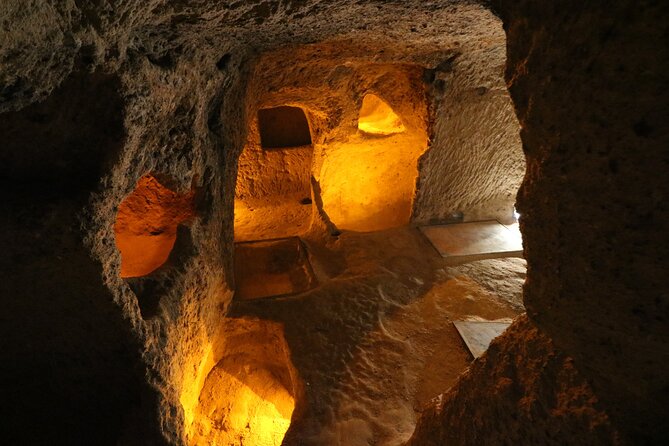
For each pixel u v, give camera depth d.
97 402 2.71
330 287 4.38
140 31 1.97
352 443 2.98
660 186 1.05
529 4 1.35
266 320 4.04
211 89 3.09
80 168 2.05
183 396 3.38
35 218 1.89
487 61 4.44
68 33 1.49
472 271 4.62
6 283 2.06
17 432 2.67
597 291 1.29
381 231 5.36
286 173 6.66
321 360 3.64
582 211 1.26
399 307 4.18
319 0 2.13
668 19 0.93
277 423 4.28
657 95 1.00
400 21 2.80
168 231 3.64
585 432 1.40
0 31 1.23
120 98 1.92
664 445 1.29
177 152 2.85
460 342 3.80
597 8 1.08
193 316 3.35
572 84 1.20
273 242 5.45
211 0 1.85
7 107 1.61
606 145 1.13
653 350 1.20
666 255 1.09
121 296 2.29
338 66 4.48
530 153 1.46
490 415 1.78
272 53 3.62
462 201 5.50
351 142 5.83
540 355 1.64
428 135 4.90
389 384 3.45
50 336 2.36
